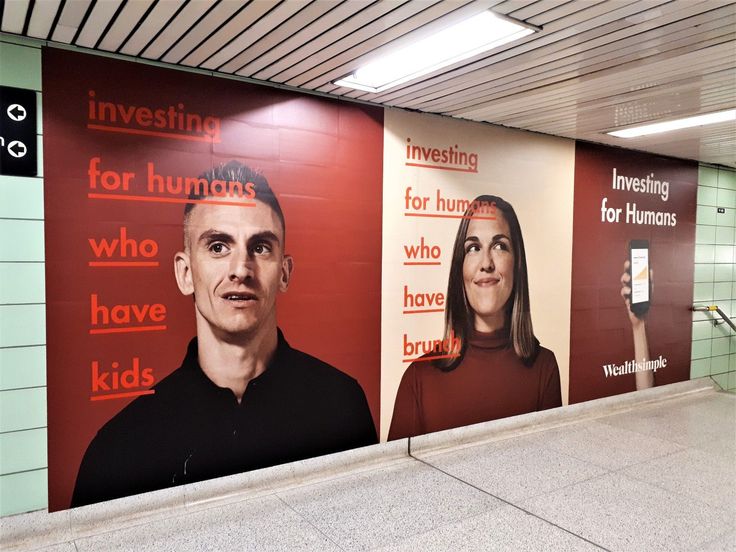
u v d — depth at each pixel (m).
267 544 3.05
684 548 3.04
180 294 3.44
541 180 5.29
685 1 2.52
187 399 3.48
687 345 6.80
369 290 4.23
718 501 3.67
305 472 3.95
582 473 4.16
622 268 6.04
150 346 3.34
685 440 5.00
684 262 6.73
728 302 7.34
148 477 3.36
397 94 3.98
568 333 5.57
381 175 4.26
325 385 4.04
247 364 3.69
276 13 2.67
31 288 2.99
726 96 4.04
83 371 3.14
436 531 3.21
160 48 3.11
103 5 2.59
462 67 3.42
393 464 4.32
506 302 5.07
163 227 3.37
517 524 3.31
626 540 3.12
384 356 4.33
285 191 3.81
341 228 4.07
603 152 5.80
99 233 3.17
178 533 3.18
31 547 3.00
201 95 3.46
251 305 3.69
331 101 3.99
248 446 3.72
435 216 4.58
